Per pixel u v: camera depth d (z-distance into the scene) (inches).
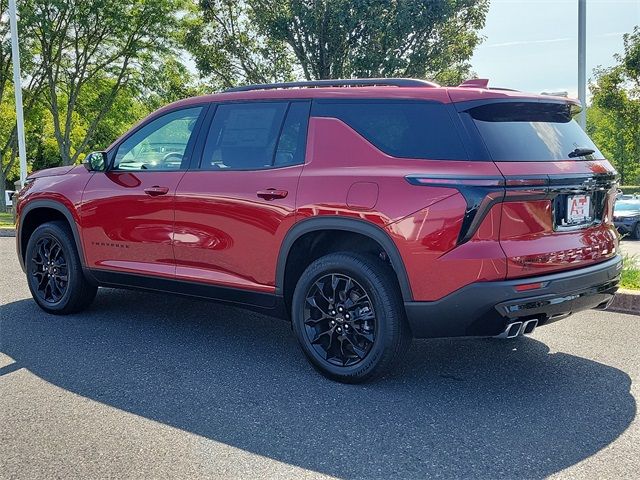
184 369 162.1
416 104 146.9
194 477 108.3
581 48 344.8
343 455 117.0
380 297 143.6
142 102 1028.5
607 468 112.4
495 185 131.5
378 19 635.5
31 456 115.3
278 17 672.4
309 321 157.3
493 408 138.6
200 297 179.5
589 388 150.6
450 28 693.9
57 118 981.2
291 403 140.6
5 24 880.3
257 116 171.8
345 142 153.6
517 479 108.7
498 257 131.8
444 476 109.7
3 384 150.6
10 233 486.3
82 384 151.0
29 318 209.2
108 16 879.7
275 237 159.0
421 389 149.4
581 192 146.5
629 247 545.6
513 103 145.4
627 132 1219.9
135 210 187.5
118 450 118.0
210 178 173.5
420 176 138.2
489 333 138.0
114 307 224.1
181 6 907.4
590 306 152.4
